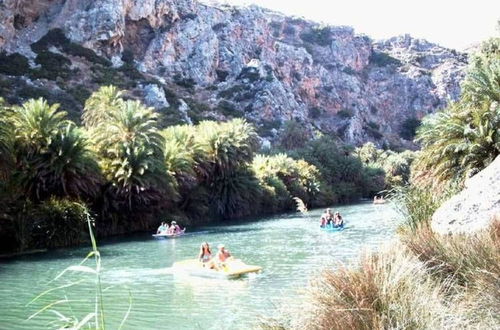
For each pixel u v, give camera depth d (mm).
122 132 37094
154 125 39125
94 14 85312
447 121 22984
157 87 80688
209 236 31953
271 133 88750
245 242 28156
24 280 18312
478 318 4953
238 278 17656
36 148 31172
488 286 5410
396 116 139250
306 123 101688
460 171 21922
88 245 29125
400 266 5324
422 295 4852
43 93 67125
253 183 50000
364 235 27172
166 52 95188
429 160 23203
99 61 82000
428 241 7301
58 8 85938
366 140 121000
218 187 48469
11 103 63000
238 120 51688
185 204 44312
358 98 132125
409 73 146875
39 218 28406
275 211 54156
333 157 76250
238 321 11594
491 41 28500
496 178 9352
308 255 22141
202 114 85062
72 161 31578
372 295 4762
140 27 94750
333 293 4930
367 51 150625
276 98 97250
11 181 29219
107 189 35094
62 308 13758
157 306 13875
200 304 13977
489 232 7301
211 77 99938
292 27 148375
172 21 98812
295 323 5000
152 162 36000
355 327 4457
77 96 70062
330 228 31234
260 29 115750
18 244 27297
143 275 18953
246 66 102938
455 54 163375
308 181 61344
